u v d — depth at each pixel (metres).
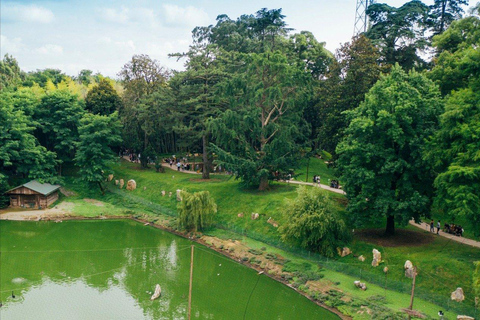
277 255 47.81
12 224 59.41
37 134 80.94
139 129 86.00
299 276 42.69
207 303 38.88
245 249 50.28
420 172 42.44
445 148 38.41
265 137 62.94
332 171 79.88
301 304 38.88
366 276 41.00
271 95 56.47
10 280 41.84
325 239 44.81
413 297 35.97
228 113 58.47
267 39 93.38
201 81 72.88
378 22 83.75
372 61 60.16
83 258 48.84
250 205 59.47
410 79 45.84
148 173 79.88
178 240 55.66
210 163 79.88
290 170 59.97
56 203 68.25
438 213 53.38
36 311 35.38
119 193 73.50
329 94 65.56
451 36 55.97
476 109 36.25
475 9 52.22
